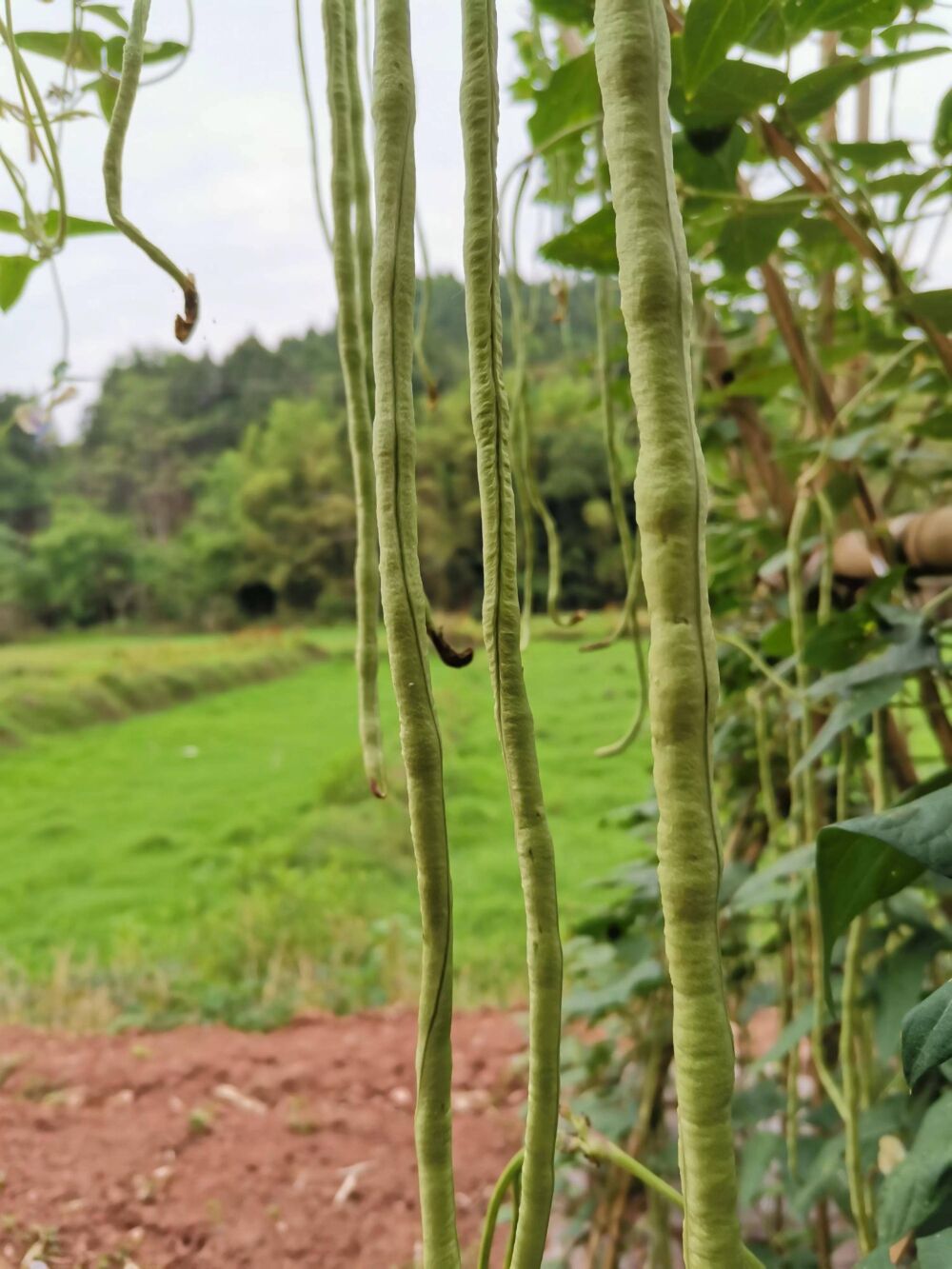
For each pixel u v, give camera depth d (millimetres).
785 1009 839
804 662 569
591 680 4738
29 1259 1145
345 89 334
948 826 254
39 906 3525
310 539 16141
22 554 16188
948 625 563
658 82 202
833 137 767
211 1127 1530
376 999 2254
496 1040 1856
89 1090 1667
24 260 478
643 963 927
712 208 520
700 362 753
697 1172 189
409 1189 1348
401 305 248
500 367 241
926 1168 374
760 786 944
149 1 283
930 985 720
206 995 2248
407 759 243
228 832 4434
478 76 241
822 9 464
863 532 652
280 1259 1197
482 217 241
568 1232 1057
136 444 19188
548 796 3941
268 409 19141
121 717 8406
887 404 683
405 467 247
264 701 9328
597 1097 1088
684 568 195
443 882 244
